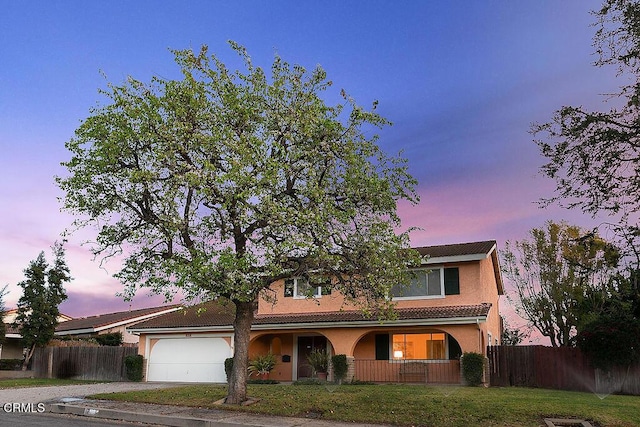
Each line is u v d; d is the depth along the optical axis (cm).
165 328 2828
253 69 1592
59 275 3459
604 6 1253
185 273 1362
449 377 2300
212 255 1425
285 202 1520
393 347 2480
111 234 1583
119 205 1588
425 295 2475
